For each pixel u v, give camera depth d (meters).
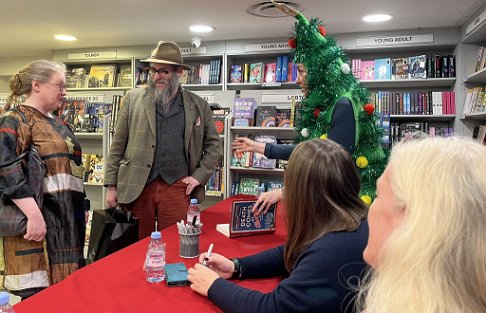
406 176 0.45
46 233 1.82
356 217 1.02
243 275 1.25
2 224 1.69
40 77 1.87
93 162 4.63
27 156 1.79
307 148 1.10
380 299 0.43
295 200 1.08
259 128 4.14
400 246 0.42
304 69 1.90
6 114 1.81
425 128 4.01
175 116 2.54
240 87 4.70
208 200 4.50
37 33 4.33
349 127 1.68
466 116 3.71
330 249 0.94
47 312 0.96
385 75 4.09
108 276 1.22
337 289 0.90
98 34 4.37
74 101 4.52
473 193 0.41
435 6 3.25
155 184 2.47
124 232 1.84
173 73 2.54
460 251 0.39
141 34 4.34
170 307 1.02
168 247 1.56
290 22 3.78
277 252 1.30
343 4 3.22
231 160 4.26
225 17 3.65
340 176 1.05
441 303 0.39
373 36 4.09
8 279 1.75
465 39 3.74
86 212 2.11
